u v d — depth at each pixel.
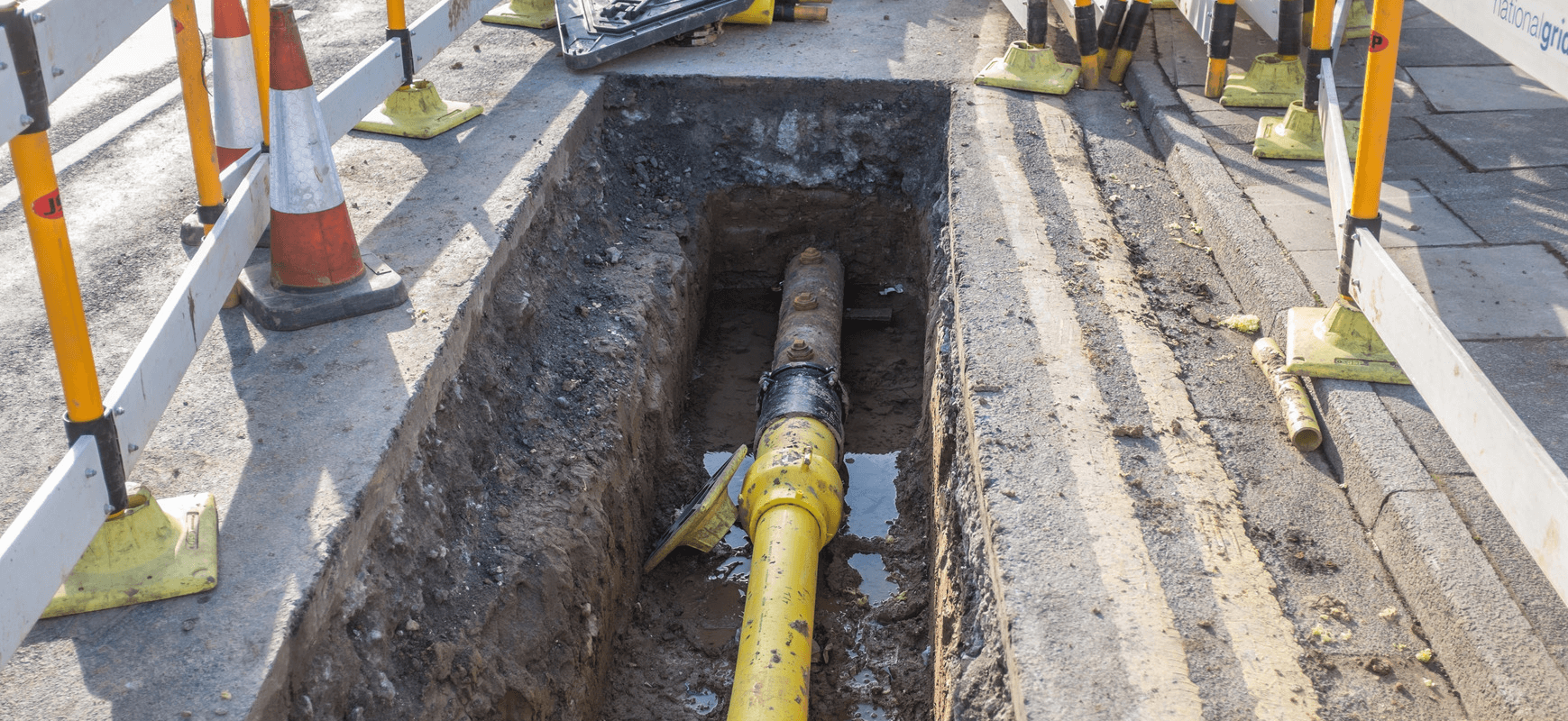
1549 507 2.17
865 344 6.48
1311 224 4.34
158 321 2.73
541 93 5.90
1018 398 3.47
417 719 2.84
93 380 2.30
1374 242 3.26
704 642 4.51
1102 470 3.15
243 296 3.69
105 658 2.34
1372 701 2.46
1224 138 5.24
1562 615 2.51
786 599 3.95
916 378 6.18
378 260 3.88
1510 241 4.16
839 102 6.25
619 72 6.25
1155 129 5.55
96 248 4.36
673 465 5.22
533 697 3.36
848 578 4.80
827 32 7.09
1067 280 4.18
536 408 4.16
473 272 3.97
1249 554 2.86
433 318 3.65
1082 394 3.50
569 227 5.22
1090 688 2.44
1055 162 5.24
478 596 3.29
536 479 3.88
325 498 2.80
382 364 3.39
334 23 7.57
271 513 2.75
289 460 2.95
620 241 5.64
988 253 4.38
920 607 4.51
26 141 2.03
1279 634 2.62
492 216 4.43
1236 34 6.73
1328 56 4.90
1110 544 2.86
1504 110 5.46
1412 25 6.86
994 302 4.03
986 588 3.09
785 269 6.79
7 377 3.45
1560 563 2.13
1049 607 2.65
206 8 7.66
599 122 6.03
